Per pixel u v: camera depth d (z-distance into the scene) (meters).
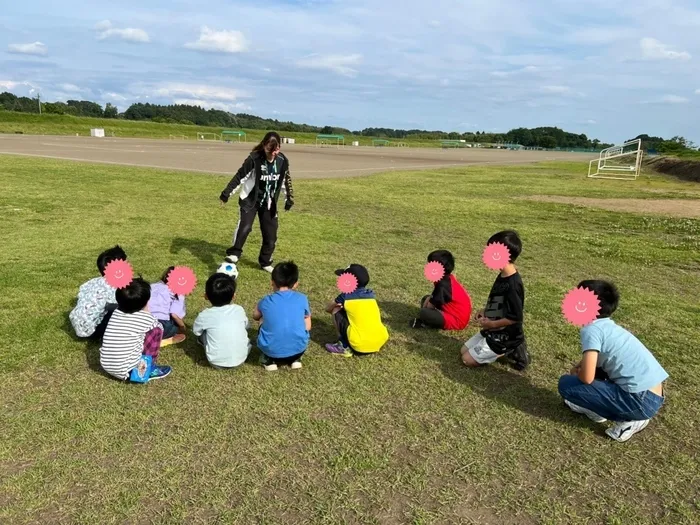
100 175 16.23
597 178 27.55
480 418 3.52
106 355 3.66
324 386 3.85
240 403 3.55
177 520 2.48
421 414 3.53
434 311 4.98
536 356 4.55
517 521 2.59
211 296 4.02
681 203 16.78
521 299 4.10
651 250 9.20
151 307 4.36
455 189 18.44
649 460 3.14
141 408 3.44
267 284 6.23
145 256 7.15
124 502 2.59
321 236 9.14
